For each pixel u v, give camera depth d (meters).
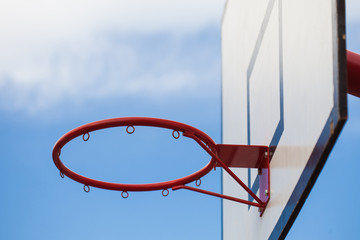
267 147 4.72
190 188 4.89
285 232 4.26
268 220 4.57
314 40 3.98
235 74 5.66
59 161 5.19
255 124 5.01
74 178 5.31
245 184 5.19
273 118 4.62
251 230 4.91
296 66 4.23
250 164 4.85
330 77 3.74
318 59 3.91
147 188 5.32
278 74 4.56
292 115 4.26
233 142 5.57
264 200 4.69
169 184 5.38
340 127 3.64
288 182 4.26
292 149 4.22
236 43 5.70
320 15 3.91
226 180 5.77
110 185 5.36
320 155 3.79
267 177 4.67
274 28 4.71
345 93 3.63
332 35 3.76
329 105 3.74
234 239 5.35
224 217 5.75
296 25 4.28
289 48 4.38
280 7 4.61
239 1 5.69
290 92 4.31
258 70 5.01
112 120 4.83
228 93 5.87
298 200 4.05
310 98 3.99
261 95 4.91
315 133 3.89
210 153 4.80
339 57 3.68
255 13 5.19
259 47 5.02
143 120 4.79
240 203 5.25
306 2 4.13
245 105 5.30
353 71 4.50
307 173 3.95
